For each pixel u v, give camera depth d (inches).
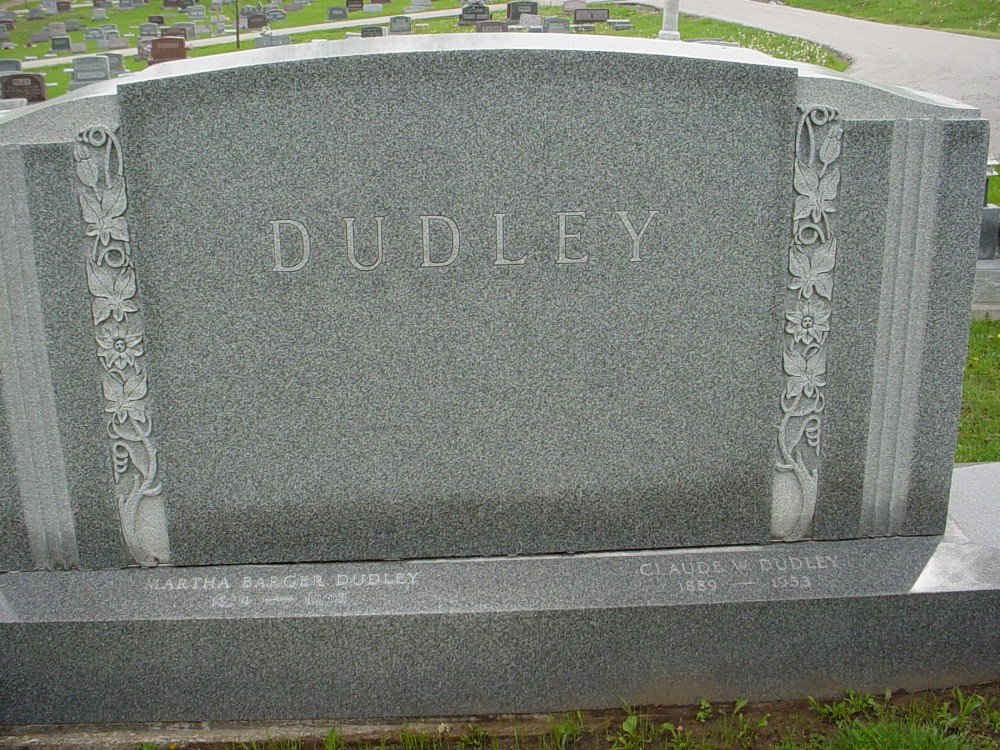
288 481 72.9
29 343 69.4
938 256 71.2
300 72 66.2
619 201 69.4
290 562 74.4
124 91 65.8
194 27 553.3
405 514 73.9
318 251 69.1
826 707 70.7
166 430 71.5
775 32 470.9
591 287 70.7
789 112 68.5
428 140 67.7
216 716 71.2
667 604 70.1
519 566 73.7
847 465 75.0
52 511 72.5
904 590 70.7
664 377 72.6
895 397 73.7
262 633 69.7
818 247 71.1
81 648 69.5
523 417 72.7
